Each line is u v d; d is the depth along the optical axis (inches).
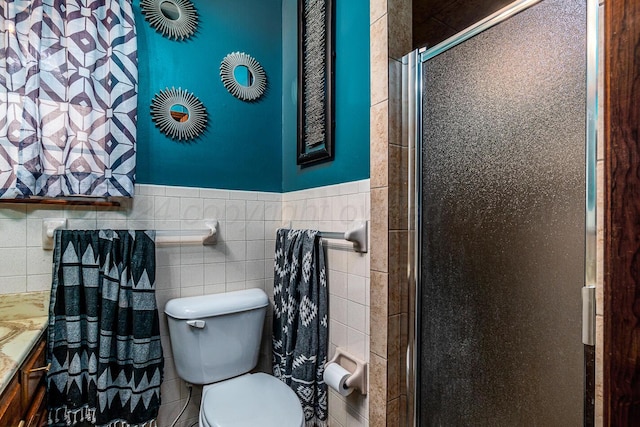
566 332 30.3
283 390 52.8
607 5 21.2
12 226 48.4
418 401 45.6
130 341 52.9
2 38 46.6
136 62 55.5
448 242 42.0
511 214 35.1
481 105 38.2
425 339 45.0
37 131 47.6
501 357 35.8
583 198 29.2
